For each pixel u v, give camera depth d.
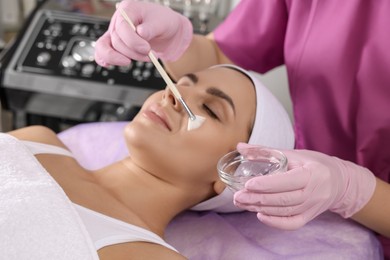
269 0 1.51
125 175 1.34
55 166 1.32
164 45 1.41
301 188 1.10
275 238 1.35
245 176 1.11
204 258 1.31
